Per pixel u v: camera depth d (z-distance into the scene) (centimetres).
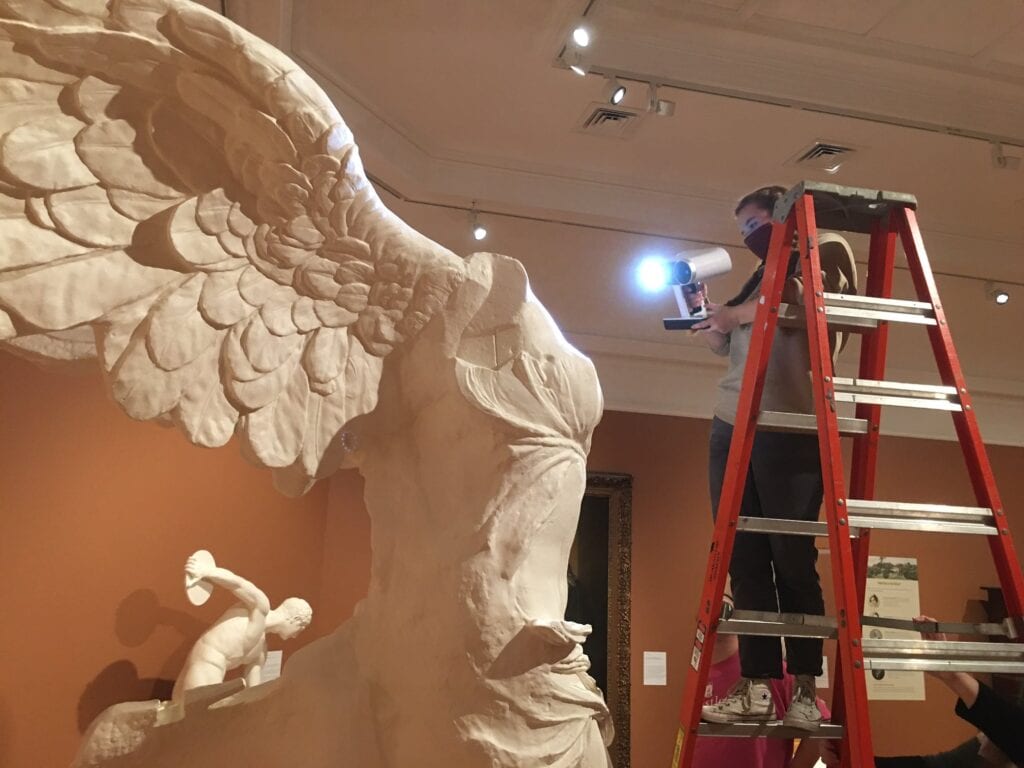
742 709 164
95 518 247
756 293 203
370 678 122
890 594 441
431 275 122
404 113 283
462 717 113
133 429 262
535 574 120
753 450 185
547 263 360
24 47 94
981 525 136
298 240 112
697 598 409
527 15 238
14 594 224
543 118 286
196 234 106
